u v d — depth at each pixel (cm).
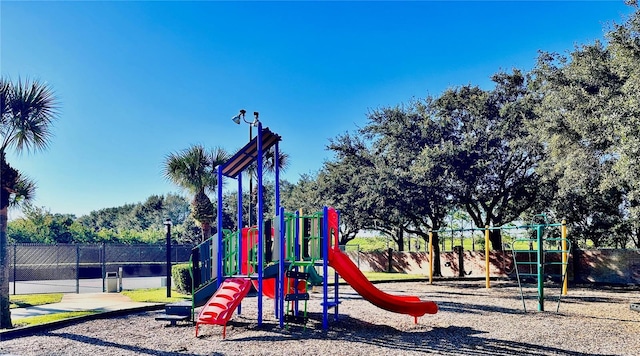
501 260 2566
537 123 1862
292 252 1018
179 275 1659
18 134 984
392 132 2458
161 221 9038
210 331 916
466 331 917
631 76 1348
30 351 744
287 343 802
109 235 4309
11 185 955
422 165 2250
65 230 3997
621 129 1312
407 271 3041
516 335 873
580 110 1579
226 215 4641
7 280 917
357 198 2508
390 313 1159
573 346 779
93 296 1539
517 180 2456
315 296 1565
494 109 2397
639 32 1416
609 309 1250
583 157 1619
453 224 3794
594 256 2259
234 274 1040
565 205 2425
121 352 737
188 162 1891
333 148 2697
